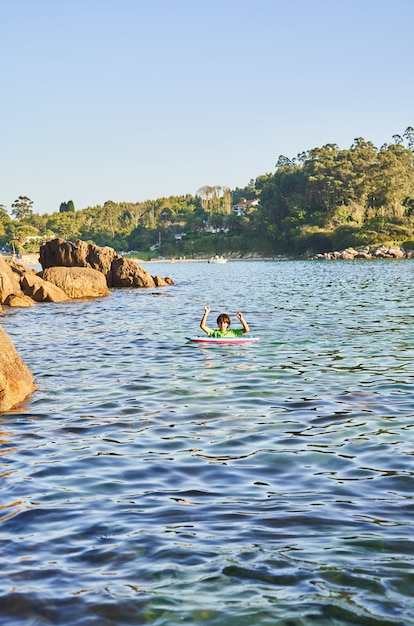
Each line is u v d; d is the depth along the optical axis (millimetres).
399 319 22203
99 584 4496
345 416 9234
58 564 4805
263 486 6465
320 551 4930
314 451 7617
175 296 39250
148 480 6699
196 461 7320
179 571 4660
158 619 4055
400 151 180000
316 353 15086
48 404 10320
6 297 33125
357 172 168875
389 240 145875
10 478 6812
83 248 51438
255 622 3998
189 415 9516
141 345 17234
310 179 167250
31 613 4133
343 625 3943
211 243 187750
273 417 9305
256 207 191000
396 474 6742
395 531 5277
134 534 5316
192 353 15617
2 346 11188
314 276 64688
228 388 11398
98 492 6355
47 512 5840
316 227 158750
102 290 41125
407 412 9383
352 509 5789
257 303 31734
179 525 5492
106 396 10883
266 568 4676
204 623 4008
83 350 16469
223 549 5000
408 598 4227
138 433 8555
